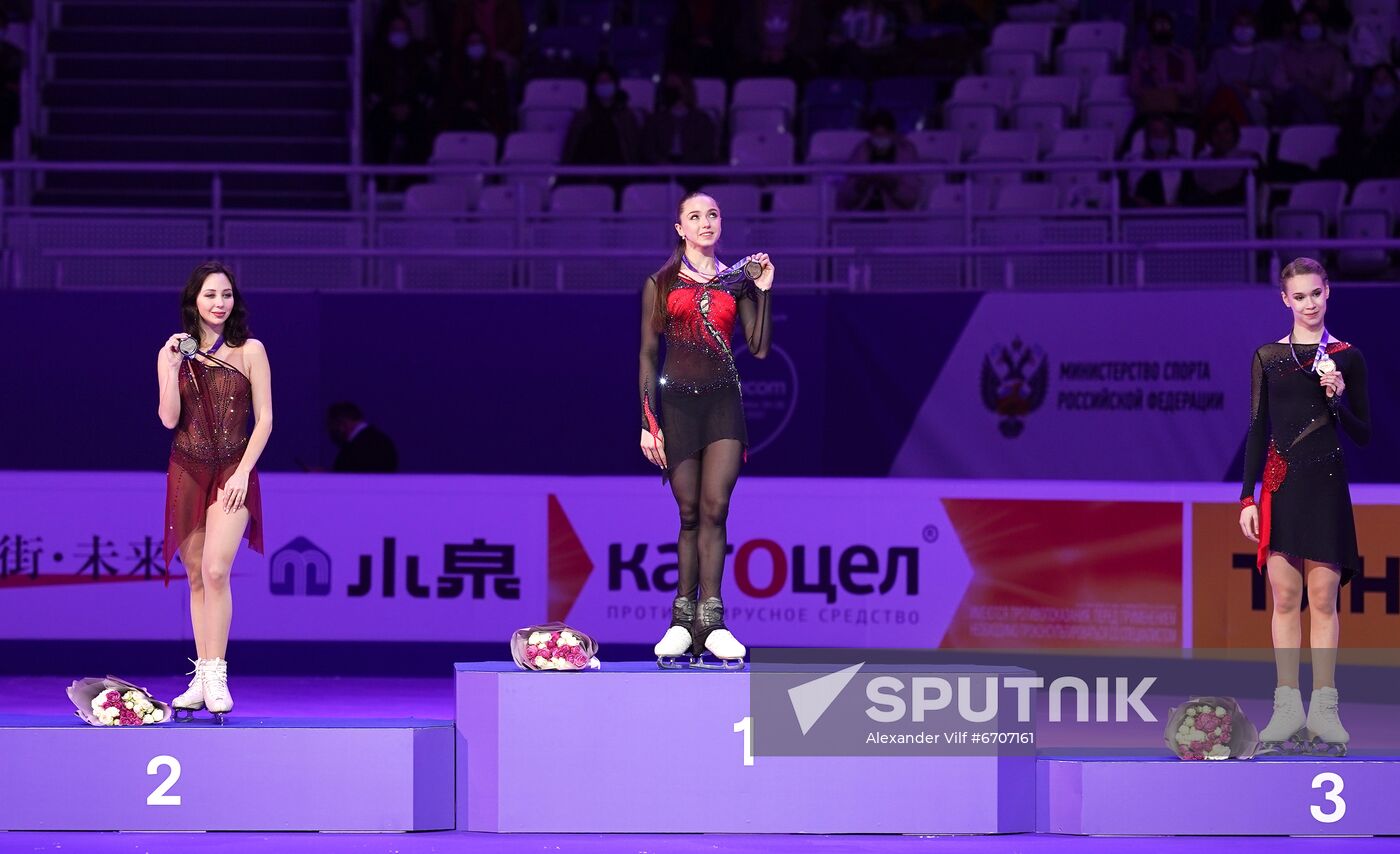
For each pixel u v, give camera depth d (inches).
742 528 1256.8
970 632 1234.0
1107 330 1517.0
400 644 1280.8
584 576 1273.4
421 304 1590.8
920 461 1555.1
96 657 1277.1
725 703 816.3
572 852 773.9
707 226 829.8
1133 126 1872.5
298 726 820.0
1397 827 816.3
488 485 1280.8
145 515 1280.8
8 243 1699.1
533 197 1854.1
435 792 821.2
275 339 1587.1
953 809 816.3
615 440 1583.4
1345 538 836.0
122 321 1573.6
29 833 805.9
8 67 1943.9
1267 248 1493.6
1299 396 838.5
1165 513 1203.2
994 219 1705.2
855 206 1802.4
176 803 810.8
